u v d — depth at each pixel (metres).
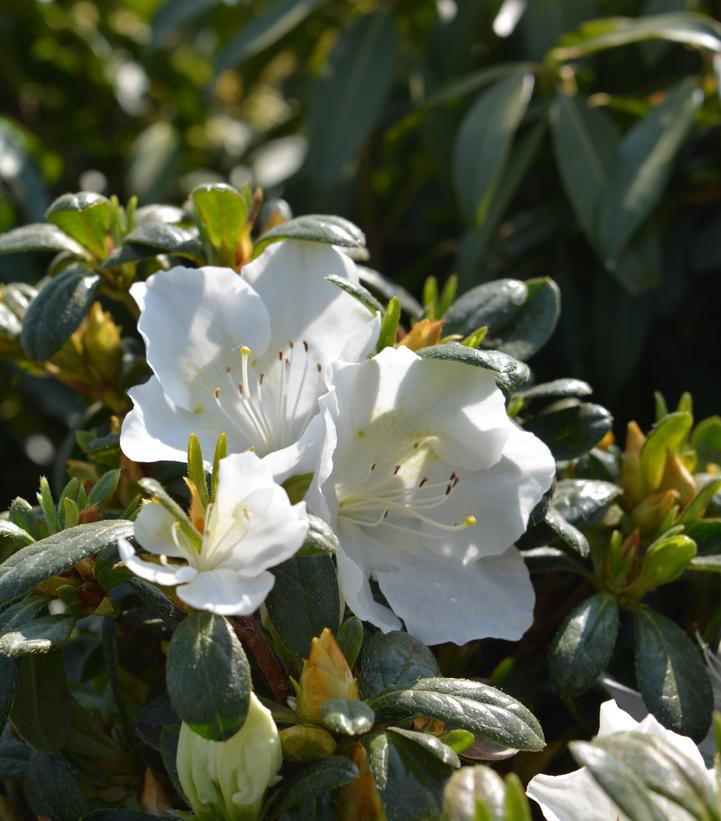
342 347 0.53
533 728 0.48
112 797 0.54
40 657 0.51
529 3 0.77
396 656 0.49
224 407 0.52
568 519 0.54
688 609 0.60
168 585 0.47
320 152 0.78
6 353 0.59
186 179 0.97
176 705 0.46
